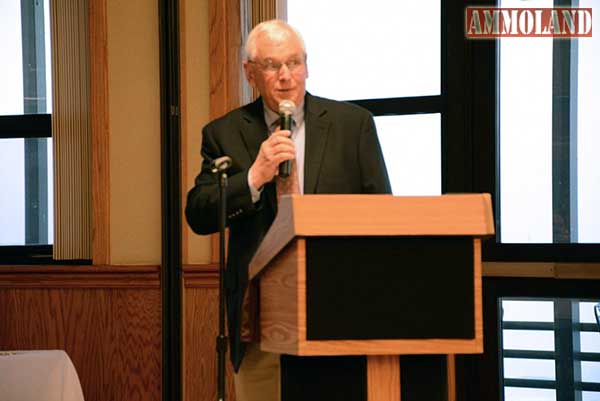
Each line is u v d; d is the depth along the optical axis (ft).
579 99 27.37
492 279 27.66
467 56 27.91
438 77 28.60
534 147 27.76
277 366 16.14
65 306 31.01
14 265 31.58
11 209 33.27
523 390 27.73
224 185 15.14
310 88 29.91
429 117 28.60
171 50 29.91
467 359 27.68
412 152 28.86
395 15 29.07
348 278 11.03
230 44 29.27
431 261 11.23
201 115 29.81
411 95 28.89
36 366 24.04
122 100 30.66
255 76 17.17
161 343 29.96
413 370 11.63
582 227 27.30
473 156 27.94
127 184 30.60
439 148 28.53
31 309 31.30
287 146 15.12
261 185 15.43
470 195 11.15
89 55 31.42
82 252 31.55
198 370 29.40
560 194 27.53
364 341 11.03
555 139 27.61
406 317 11.14
